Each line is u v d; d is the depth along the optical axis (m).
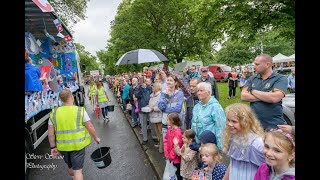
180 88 6.23
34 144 5.51
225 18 15.51
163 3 31.09
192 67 10.30
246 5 14.76
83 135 4.09
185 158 3.63
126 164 5.85
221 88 23.28
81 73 18.00
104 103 11.46
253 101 3.30
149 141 7.32
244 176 2.45
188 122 5.50
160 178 4.77
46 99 6.29
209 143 3.09
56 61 11.06
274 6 14.52
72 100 4.25
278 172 2.00
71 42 10.48
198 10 16.94
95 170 5.57
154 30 33.16
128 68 34.97
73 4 22.05
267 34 15.20
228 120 2.53
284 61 30.88
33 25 7.60
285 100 6.59
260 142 2.37
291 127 2.33
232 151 2.55
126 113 12.29
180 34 32.97
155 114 6.22
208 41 19.03
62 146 4.01
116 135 8.73
